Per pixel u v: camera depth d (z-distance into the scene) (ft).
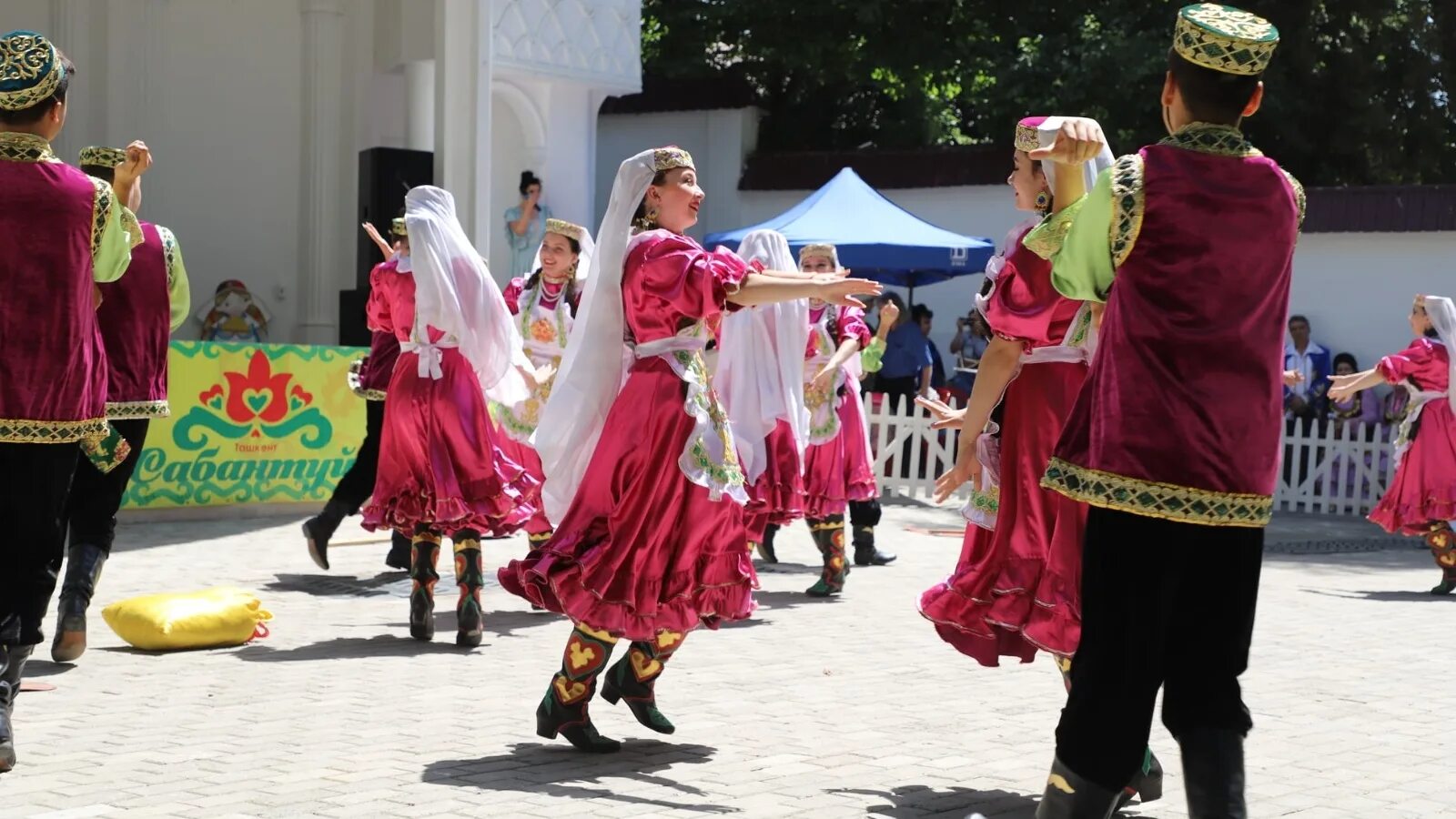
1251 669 23.52
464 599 23.56
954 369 65.82
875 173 69.92
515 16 53.83
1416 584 36.47
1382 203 61.62
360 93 55.67
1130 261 12.03
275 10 54.60
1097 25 75.20
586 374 17.21
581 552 16.56
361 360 30.50
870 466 31.83
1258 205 11.94
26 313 15.89
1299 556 42.73
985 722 18.78
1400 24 78.07
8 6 50.42
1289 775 16.55
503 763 16.26
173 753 16.37
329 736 17.34
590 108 58.75
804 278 15.85
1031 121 15.10
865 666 22.50
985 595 15.75
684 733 17.88
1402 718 19.84
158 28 52.31
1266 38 11.93
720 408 17.10
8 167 15.94
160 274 22.38
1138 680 12.05
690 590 16.63
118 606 23.00
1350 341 62.54
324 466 41.57
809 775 15.99
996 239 68.13
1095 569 12.21
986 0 79.05
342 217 55.93
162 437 38.27
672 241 16.43
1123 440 11.88
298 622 25.58
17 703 18.94
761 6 78.02
